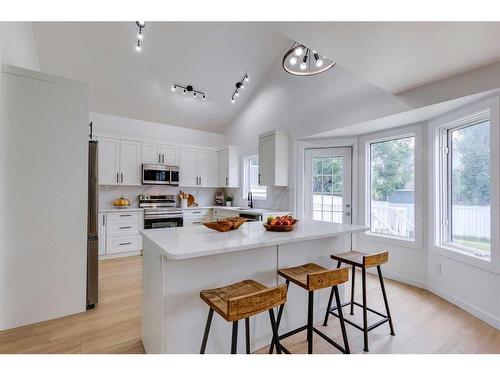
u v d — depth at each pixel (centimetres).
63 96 230
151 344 171
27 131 215
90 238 251
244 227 235
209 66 438
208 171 554
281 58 447
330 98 358
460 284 258
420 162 312
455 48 189
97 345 190
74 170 235
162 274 152
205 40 395
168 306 152
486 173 248
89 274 249
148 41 372
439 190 294
